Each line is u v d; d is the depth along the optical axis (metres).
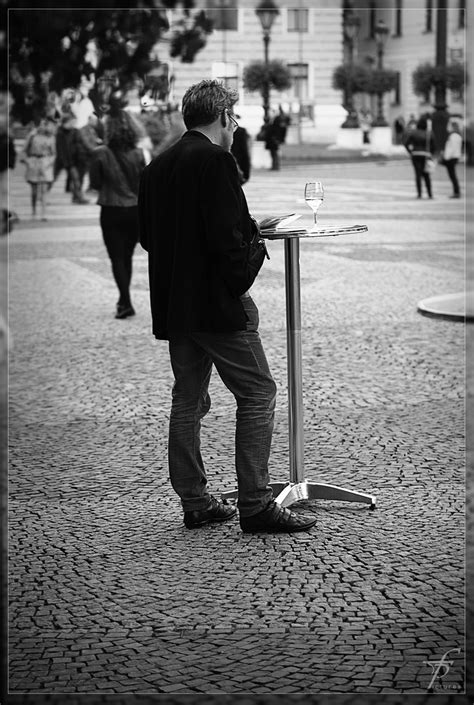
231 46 42.78
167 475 6.09
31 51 6.16
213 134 5.16
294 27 44.53
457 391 7.80
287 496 5.47
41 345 9.75
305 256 15.18
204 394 5.32
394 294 12.08
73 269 14.31
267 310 11.35
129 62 6.45
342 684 3.69
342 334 9.93
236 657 3.91
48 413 7.45
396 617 4.20
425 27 48.19
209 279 5.03
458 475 5.94
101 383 8.31
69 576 4.69
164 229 5.11
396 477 5.93
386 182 27.83
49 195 25.02
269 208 20.62
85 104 10.63
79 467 6.25
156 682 3.74
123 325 10.67
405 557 4.81
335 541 5.04
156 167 5.16
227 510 5.40
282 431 6.95
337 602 4.36
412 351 9.16
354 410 7.32
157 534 5.20
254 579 4.62
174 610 4.33
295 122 44.31
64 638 4.09
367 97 50.69
